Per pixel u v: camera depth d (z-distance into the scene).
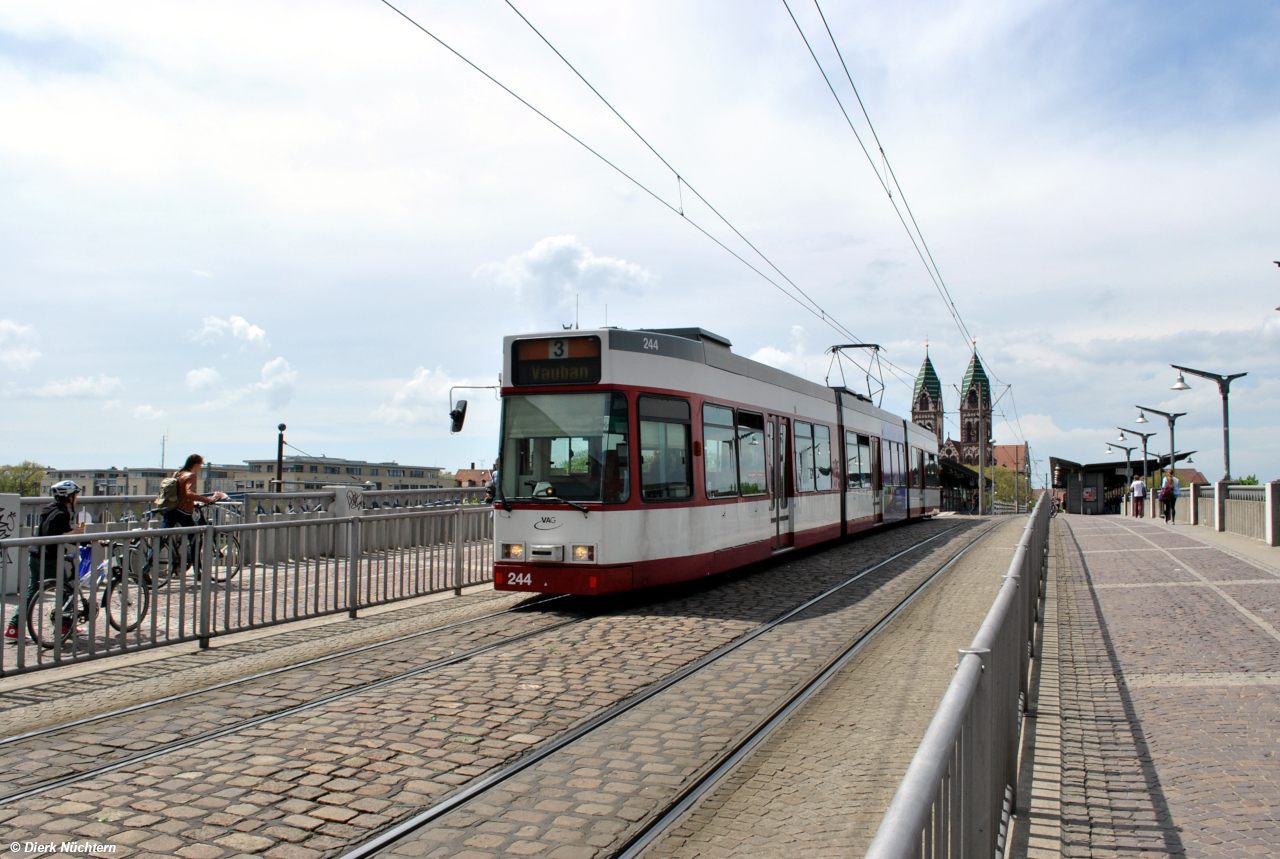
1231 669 7.93
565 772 5.55
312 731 6.30
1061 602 12.50
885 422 26.48
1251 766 5.38
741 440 14.66
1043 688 7.38
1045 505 15.94
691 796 5.16
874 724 6.54
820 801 5.07
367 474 107.06
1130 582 14.60
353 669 8.20
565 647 9.18
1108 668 8.15
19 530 13.19
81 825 4.66
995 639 3.93
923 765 2.27
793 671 8.17
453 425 12.41
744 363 15.15
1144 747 5.81
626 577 11.49
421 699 7.15
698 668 8.27
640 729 6.43
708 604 12.07
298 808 4.91
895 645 9.39
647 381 12.12
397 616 11.30
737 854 4.41
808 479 18.14
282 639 9.74
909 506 29.97
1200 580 14.41
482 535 14.27
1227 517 26.28
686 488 12.72
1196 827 4.49
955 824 2.64
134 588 8.58
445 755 5.80
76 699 7.23
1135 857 4.15
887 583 14.34
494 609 11.83
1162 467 55.91
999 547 21.98
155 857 4.29
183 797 5.06
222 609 9.49
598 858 4.37
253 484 97.75
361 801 5.02
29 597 7.77
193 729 6.34
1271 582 13.84
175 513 12.04
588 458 11.58
